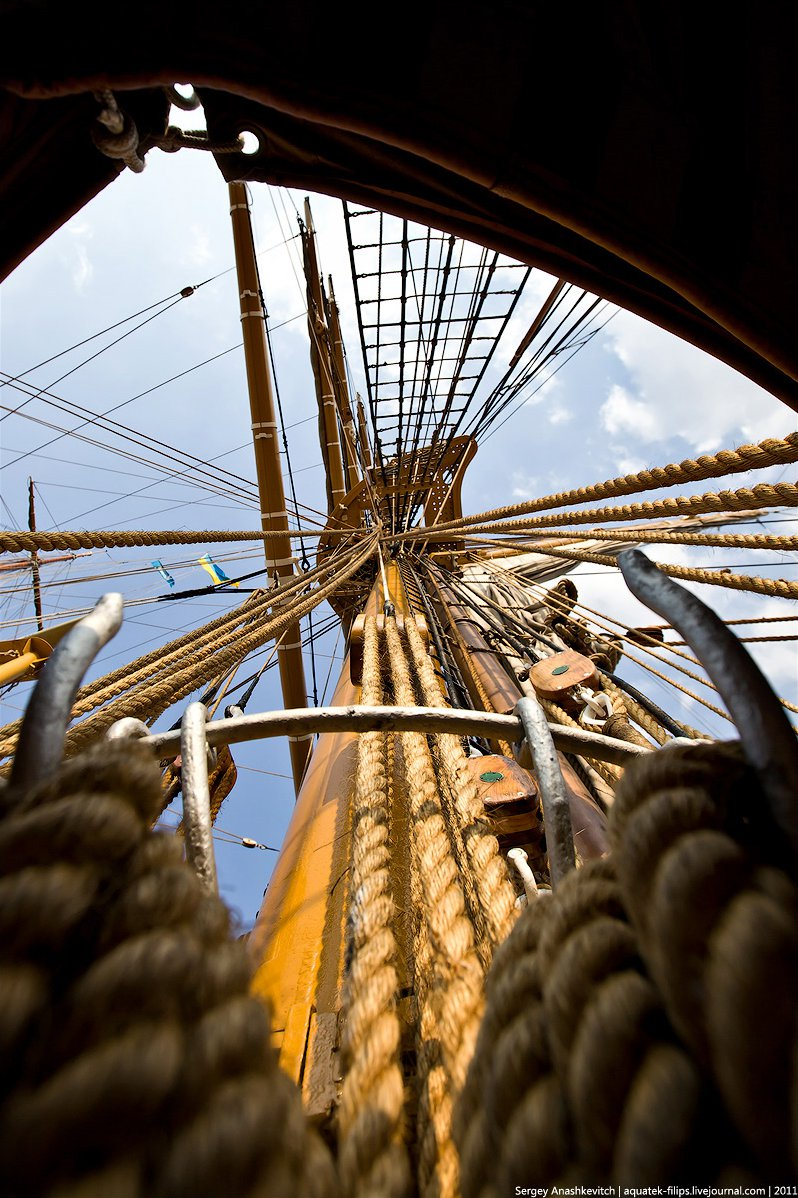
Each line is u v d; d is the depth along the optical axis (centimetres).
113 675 254
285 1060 129
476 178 141
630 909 45
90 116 137
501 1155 46
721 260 144
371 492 1018
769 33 125
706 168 137
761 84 128
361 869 118
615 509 336
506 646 561
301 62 125
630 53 130
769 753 47
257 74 124
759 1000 35
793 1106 33
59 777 51
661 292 168
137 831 49
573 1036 44
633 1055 40
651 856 44
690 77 130
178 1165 33
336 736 344
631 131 135
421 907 129
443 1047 85
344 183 164
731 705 50
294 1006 147
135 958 40
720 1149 36
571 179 139
